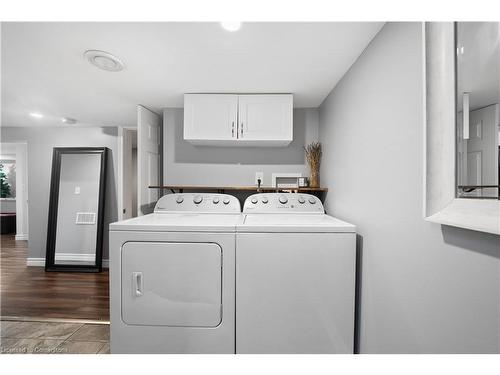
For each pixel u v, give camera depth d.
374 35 1.23
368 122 1.30
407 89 0.96
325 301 1.27
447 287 0.76
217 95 2.07
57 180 3.41
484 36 0.60
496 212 0.57
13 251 4.20
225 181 2.48
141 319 1.28
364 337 1.30
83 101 2.33
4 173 6.02
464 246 0.70
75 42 1.34
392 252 1.05
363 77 1.37
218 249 1.27
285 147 2.46
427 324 0.85
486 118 0.59
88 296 2.53
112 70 1.66
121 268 1.28
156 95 2.15
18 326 1.98
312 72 1.67
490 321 0.62
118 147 3.41
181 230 1.28
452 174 0.70
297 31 1.22
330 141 2.01
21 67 1.63
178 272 1.28
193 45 1.36
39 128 3.46
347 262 1.28
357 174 1.43
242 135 2.07
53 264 3.31
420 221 0.88
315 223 1.37
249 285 1.27
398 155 1.02
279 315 1.27
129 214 3.55
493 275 0.61
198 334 1.27
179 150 2.47
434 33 0.76
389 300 1.08
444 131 0.73
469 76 0.65
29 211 3.48
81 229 3.35
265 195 1.99
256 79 1.80
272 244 1.27
